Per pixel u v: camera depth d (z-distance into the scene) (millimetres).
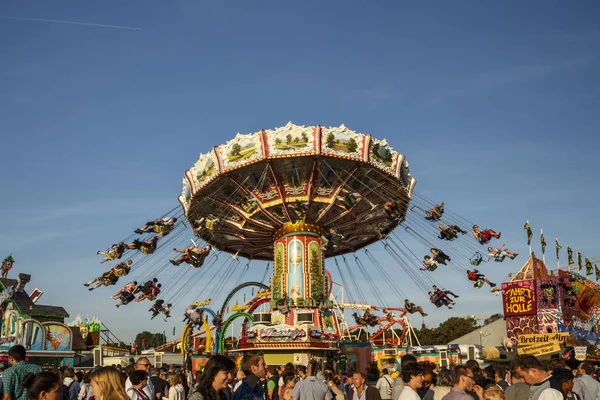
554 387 9211
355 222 44844
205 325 54469
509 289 49844
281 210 42469
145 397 9859
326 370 17797
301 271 41875
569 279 48281
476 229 39438
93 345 67250
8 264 62281
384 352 48250
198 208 45031
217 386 7566
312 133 38125
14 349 11062
